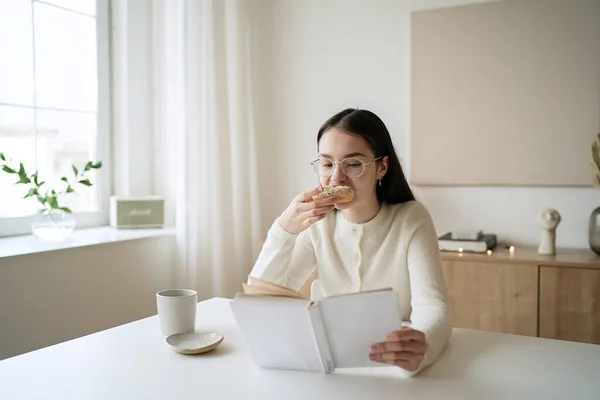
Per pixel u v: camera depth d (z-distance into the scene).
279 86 2.97
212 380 0.93
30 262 1.95
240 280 2.80
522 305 2.15
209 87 2.60
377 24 2.73
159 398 0.85
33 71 2.40
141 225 2.69
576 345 1.11
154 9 2.85
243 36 2.83
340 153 1.20
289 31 2.94
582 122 2.36
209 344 1.09
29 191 2.19
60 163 2.55
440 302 1.14
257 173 2.95
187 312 1.16
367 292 0.91
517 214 2.51
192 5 2.53
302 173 2.94
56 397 0.85
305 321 0.93
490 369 0.98
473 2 2.52
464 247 2.31
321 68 2.87
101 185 2.74
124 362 1.01
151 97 2.89
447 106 2.58
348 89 2.81
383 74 2.73
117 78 2.77
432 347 1.00
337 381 0.93
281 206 2.99
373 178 1.25
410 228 1.28
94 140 2.72
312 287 1.41
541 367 0.98
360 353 0.95
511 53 2.46
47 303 2.02
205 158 2.59
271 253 1.28
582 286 2.05
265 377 0.94
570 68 2.37
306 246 1.38
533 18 2.41
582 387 0.89
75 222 2.36
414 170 2.66
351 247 1.33
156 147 2.92
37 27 2.41
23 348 1.95
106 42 2.73
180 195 2.58
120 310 2.34
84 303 2.17
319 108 2.88
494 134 2.51
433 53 2.59
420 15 2.61
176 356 1.05
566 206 2.43
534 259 2.12
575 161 2.38
